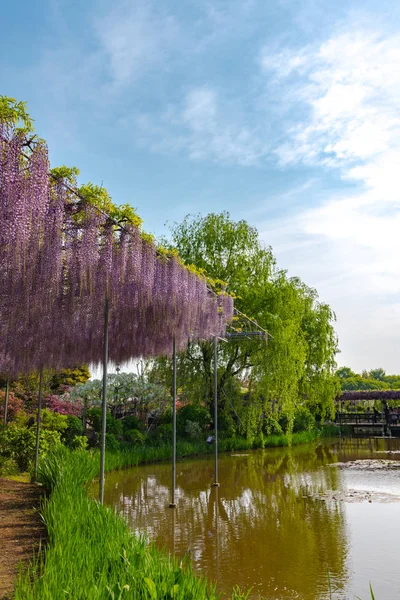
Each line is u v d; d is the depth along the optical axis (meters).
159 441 16.03
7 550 4.70
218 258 18.17
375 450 19.05
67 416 13.80
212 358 18.34
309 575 4.85
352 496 9.05
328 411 28.53
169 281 7.31
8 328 7.63
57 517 4.91
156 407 18.84
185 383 17.88
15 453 10.03
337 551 5.65
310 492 9.48
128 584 2.85
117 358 9.45
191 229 18.75
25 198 4.14
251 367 17.84
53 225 4.82
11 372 10.23
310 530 6.58
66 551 3.61
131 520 7.09
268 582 4.64
